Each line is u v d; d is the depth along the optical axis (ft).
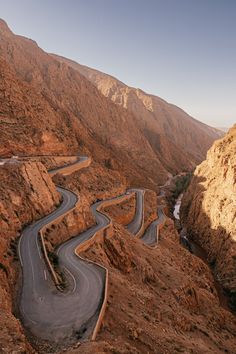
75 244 120.26
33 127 231.30
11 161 148.46
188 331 105.09
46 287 86.84
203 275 192.65
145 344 77.41
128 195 253.24
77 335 69.77
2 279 79.97
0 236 96.84
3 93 228.84
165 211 307.99
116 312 84.53
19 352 51.98
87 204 158.51
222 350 103.71
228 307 181.06
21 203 120.88
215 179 293.43
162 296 120.67
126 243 143.23
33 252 100.37
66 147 258.78
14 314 75.25
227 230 230.27
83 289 88.79
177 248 206.39
